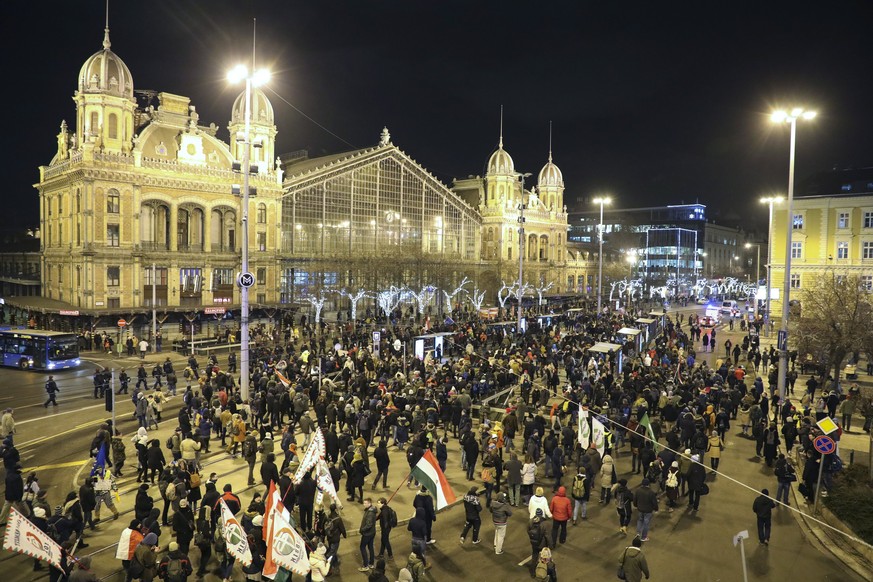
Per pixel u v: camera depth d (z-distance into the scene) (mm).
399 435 29016
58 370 47938
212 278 70500
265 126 74375
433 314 89500
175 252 67000
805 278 78562
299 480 19312
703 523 21766
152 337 58812
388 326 68062
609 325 65500
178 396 39219
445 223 100125
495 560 18688
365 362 40250
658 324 70562
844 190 82312
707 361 55844
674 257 173375
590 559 18844
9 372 47562
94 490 20703
